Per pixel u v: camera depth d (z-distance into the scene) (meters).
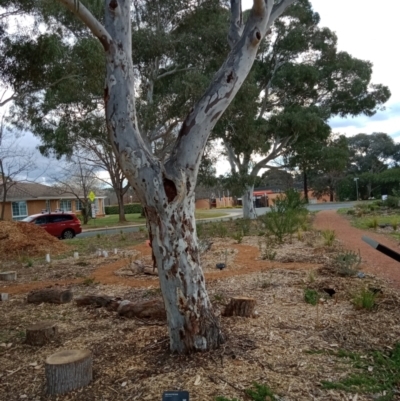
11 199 32.53
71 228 20.70
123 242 15.70
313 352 4.04
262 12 4.00
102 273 9.02
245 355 3.88
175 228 3.76
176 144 3.86
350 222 18.05
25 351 4.52
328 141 25.30
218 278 7.69
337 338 4.44
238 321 4.90
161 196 3.68
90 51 13.02
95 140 22.84
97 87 14.25
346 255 7.72
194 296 3.88
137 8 18.41
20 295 7.39
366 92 24.59
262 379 3.45
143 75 18.75
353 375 3.56
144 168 3.67
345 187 50.41
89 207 36.56
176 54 18.75
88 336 4.84
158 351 4.09
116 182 31.69
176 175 3.70
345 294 6.12
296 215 13.68
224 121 18.55
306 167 24.78
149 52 17.50
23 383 3.73
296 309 5.47
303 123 20.88
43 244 14.30
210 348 3.97
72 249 14.47
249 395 3.19
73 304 6.45
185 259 3.82
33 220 20.08
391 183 47.09
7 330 5.34
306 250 10.29
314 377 3.51
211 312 4.04
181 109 18.03
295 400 3.13
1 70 12.41
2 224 14.68
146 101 18.70
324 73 23.42
